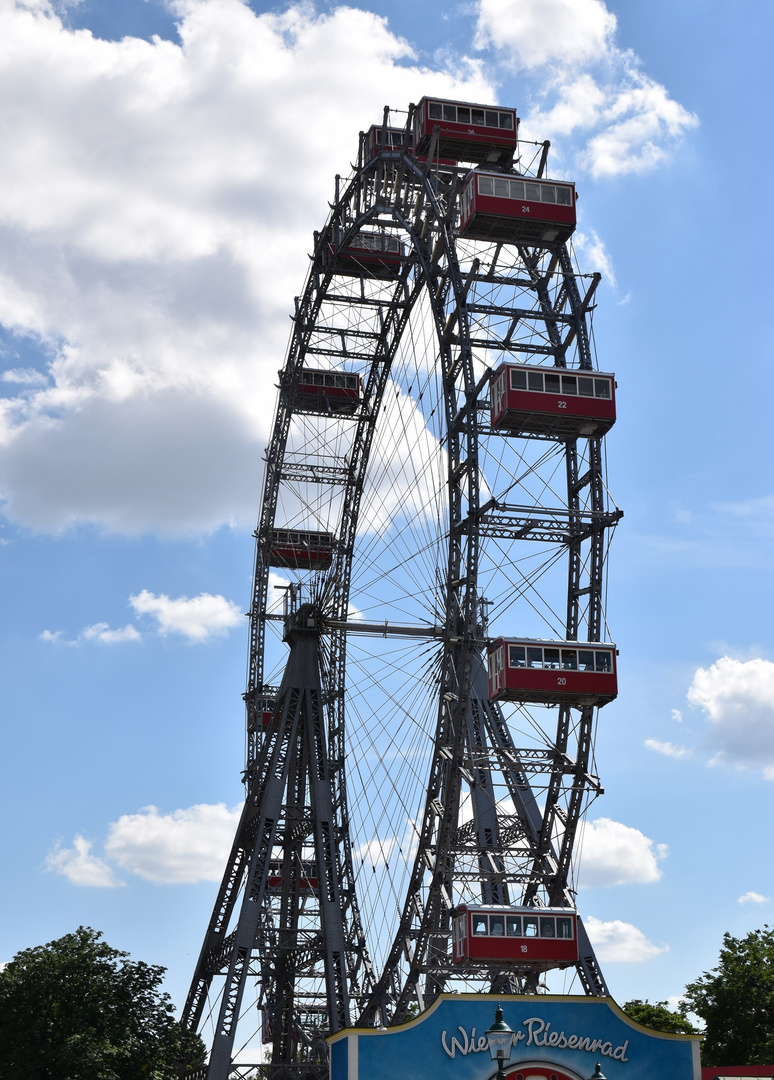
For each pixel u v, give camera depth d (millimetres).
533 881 75562
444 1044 59344
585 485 79562
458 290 79375
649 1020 110625
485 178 78562
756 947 96000
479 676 97000
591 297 80500
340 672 100625
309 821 96500
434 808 77812
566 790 76688
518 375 75062
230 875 104500
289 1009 100250
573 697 74312
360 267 99312
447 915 75938
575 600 78312
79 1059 71625
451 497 77875
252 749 108250
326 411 106500
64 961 78500
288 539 108688
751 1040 90688
